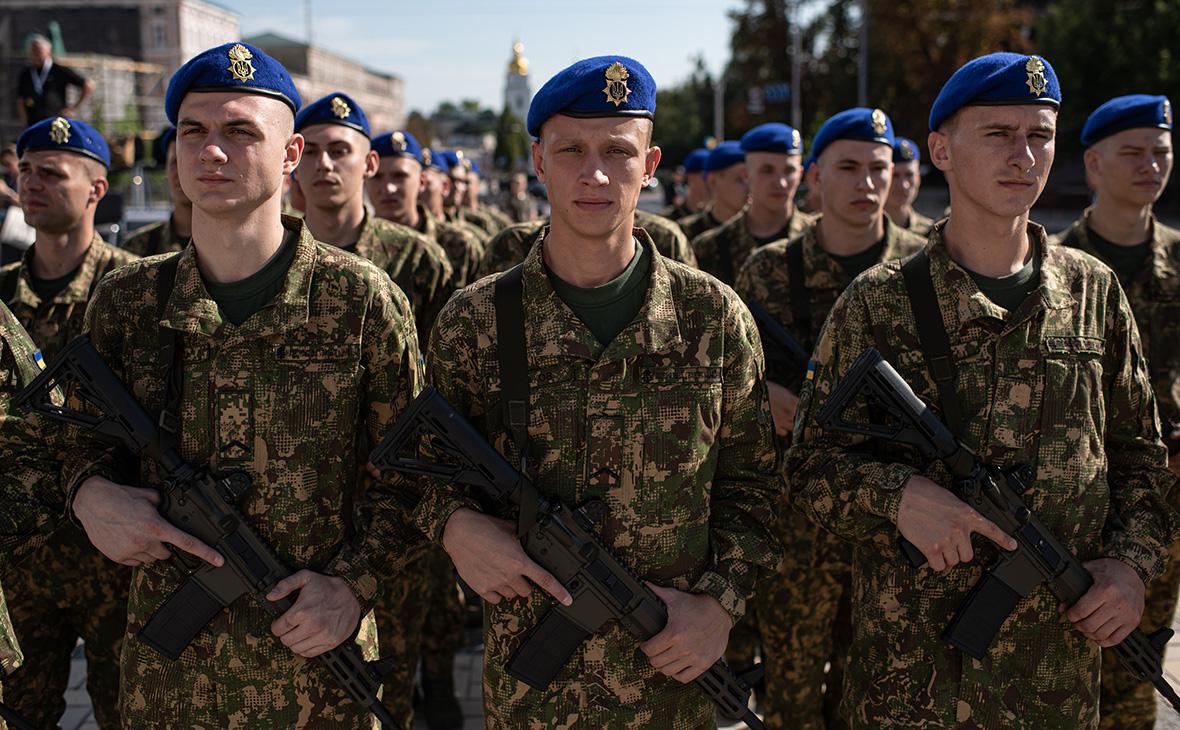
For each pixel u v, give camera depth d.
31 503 2.62
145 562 2.47
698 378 2.50
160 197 16.47
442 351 2.55
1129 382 2.80
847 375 2.60
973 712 2.63
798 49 41.12
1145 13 31.38
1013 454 2.66
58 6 62.66
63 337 4.04
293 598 2.49
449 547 2.48
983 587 2.60
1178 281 3.90
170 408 2.50
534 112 2.46
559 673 2.46
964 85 2.66
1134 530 2.71
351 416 2.61
